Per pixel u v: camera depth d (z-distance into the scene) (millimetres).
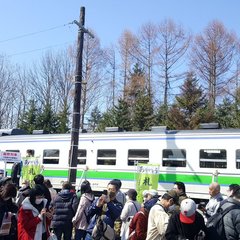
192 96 36688
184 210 5617
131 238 7582
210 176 15766
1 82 48344
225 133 15844
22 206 6801
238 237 5434
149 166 14328
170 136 17000
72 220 9203
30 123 39844
